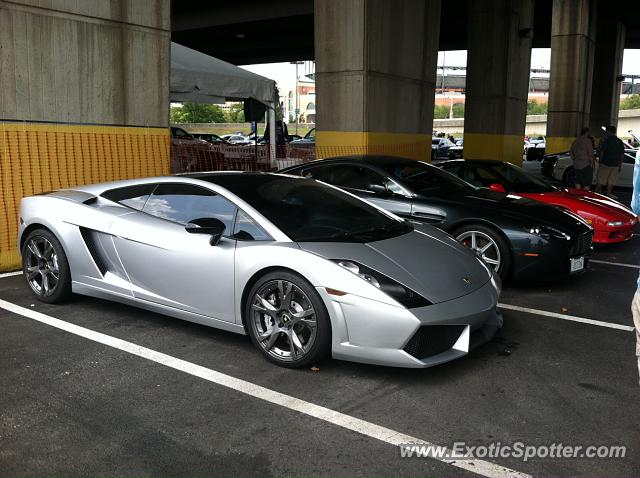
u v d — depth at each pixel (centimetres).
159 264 428
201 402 328
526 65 1755
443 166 862
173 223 432
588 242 599
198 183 438
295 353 368
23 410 317
